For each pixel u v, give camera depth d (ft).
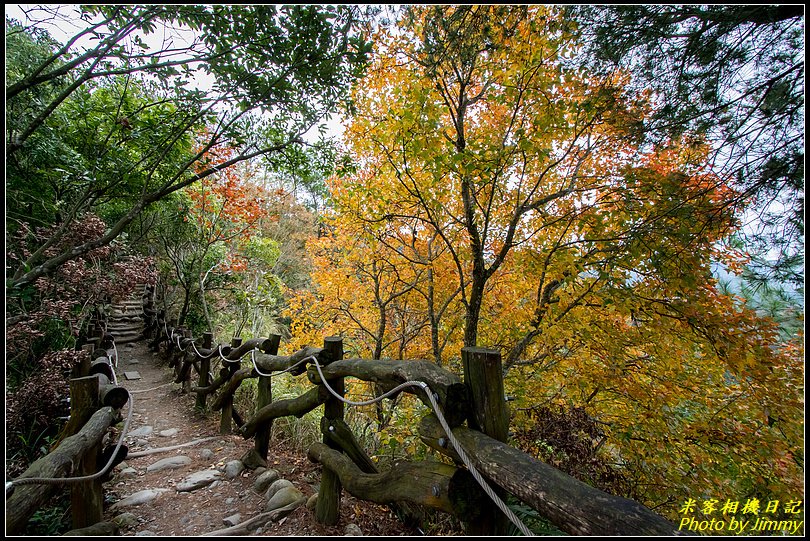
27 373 11.35
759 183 7.26
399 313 20.47
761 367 9.11
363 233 14.85
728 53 7.32
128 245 20.74
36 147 11.07
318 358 8.21
